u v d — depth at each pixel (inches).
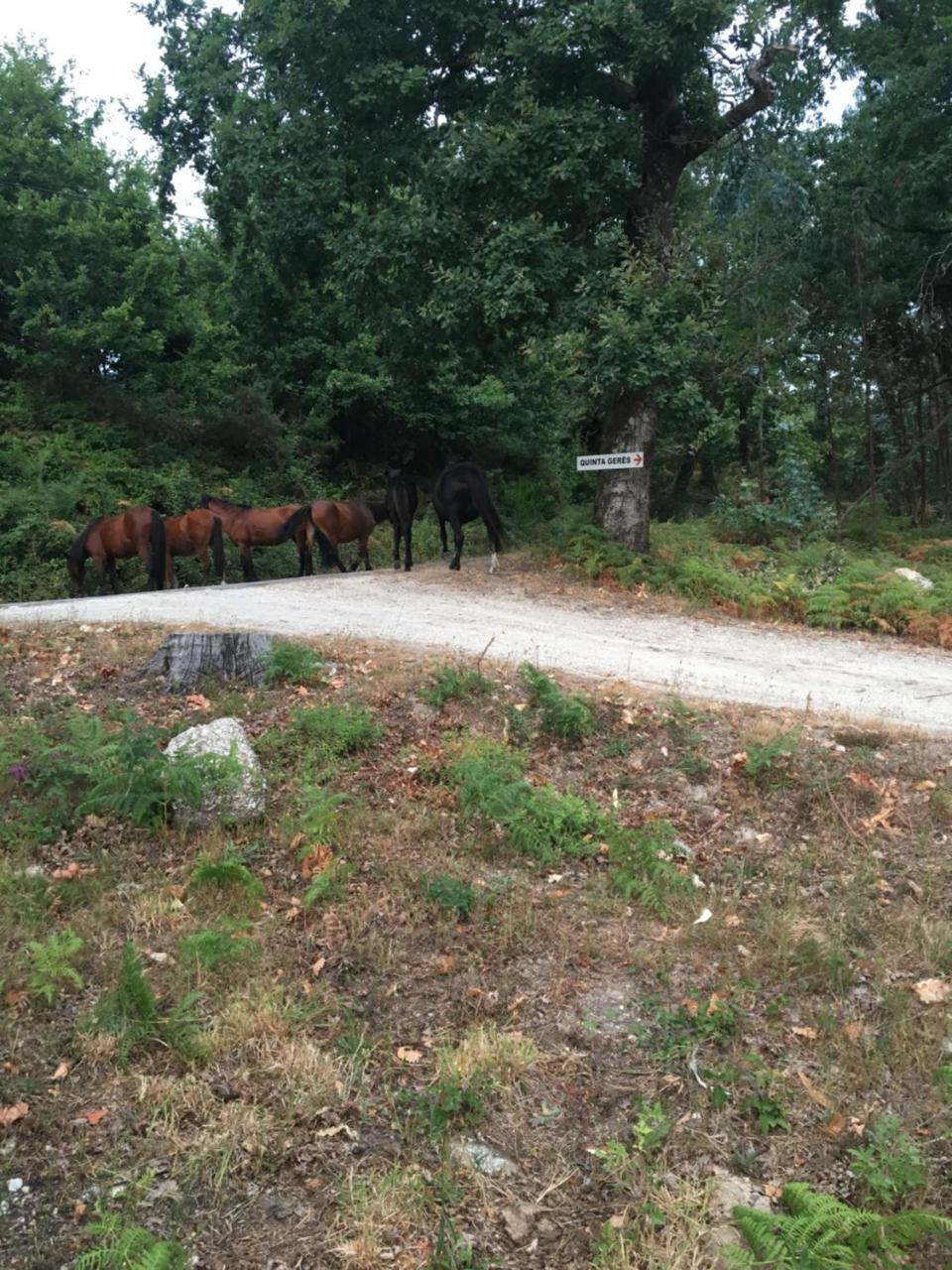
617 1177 139.6
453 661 335.6
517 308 494.9
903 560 642.8
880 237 821.9
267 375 1010.7
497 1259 126.3
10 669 330.6
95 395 883.4
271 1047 163.3
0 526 725.9
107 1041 163.5
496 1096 154.7
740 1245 127.4
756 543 684.1
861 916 204.7
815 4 754.8
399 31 559.5
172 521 575.5
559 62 526.6
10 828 230.5
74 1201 135.1
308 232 640.4
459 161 514.9
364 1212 131.6
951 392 1019.3
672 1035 169.2
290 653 322.0
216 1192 136.4
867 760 266.7
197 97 814.5
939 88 773.9
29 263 876.6
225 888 213.2
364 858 225.3
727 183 815.7
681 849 233.0
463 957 192.5
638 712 300.2
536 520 748.6
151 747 242.4
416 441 1122.0
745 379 762.2
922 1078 159.5
